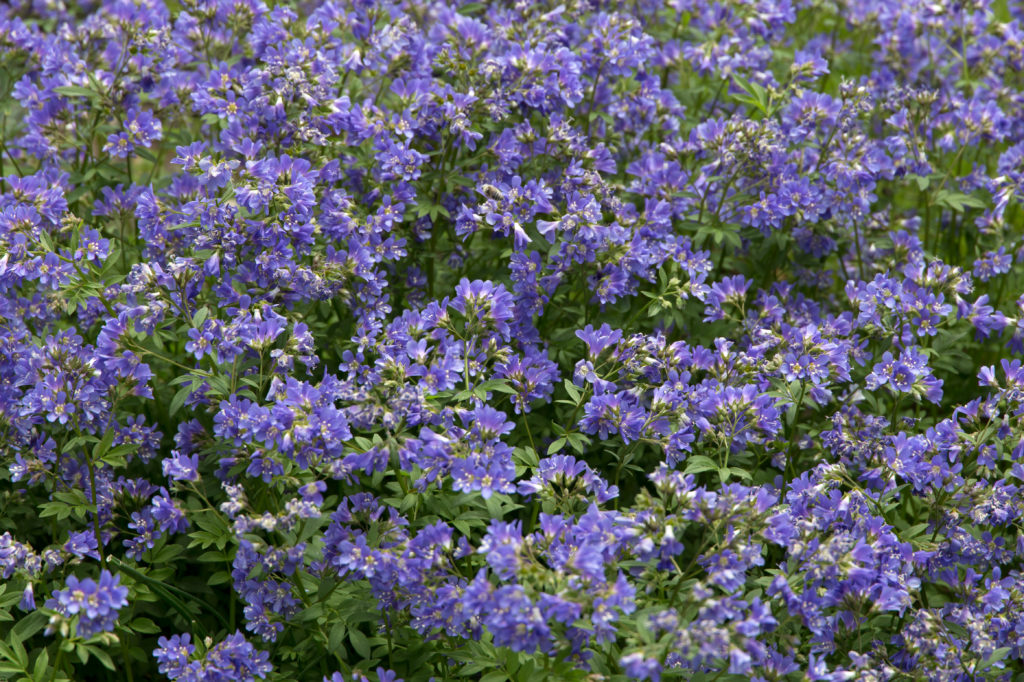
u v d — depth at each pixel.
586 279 1.85
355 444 1.74
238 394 1.70
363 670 1.68
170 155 2.22
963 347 1.98
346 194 1.83
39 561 1.68
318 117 1.85
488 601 1.57
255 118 1.85
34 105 1.95
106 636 1.63
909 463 1.73
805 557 1.63
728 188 1.99
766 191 1.93
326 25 1.94
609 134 2.00
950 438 1.74
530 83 1.89
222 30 2.04
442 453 1.63
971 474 1.78
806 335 1.76
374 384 1.66
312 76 1.85
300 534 1.65
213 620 1.80
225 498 1.76
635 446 1.75
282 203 1.74
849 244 2.05
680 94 2.11
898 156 2.03
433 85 1.88
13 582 1.73
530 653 1.58
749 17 2.11
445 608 1.62
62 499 1.73
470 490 1.63
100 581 1.62
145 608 1.76
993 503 1.72
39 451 1.75
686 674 1.64
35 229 1.78
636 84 2.06
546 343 1.88
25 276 1.77
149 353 1.72
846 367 1.76
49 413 1.70
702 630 1.55
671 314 1.85
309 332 1.73
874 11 2.28
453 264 1.92
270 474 1.65
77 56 1.97
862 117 1.99
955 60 2.21
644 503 1.62
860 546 1.63
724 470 1.70
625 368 1.77
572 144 1.88
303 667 1.74
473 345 1.73
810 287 2.05
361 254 1.79
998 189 1.99
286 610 1.70
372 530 1.65
